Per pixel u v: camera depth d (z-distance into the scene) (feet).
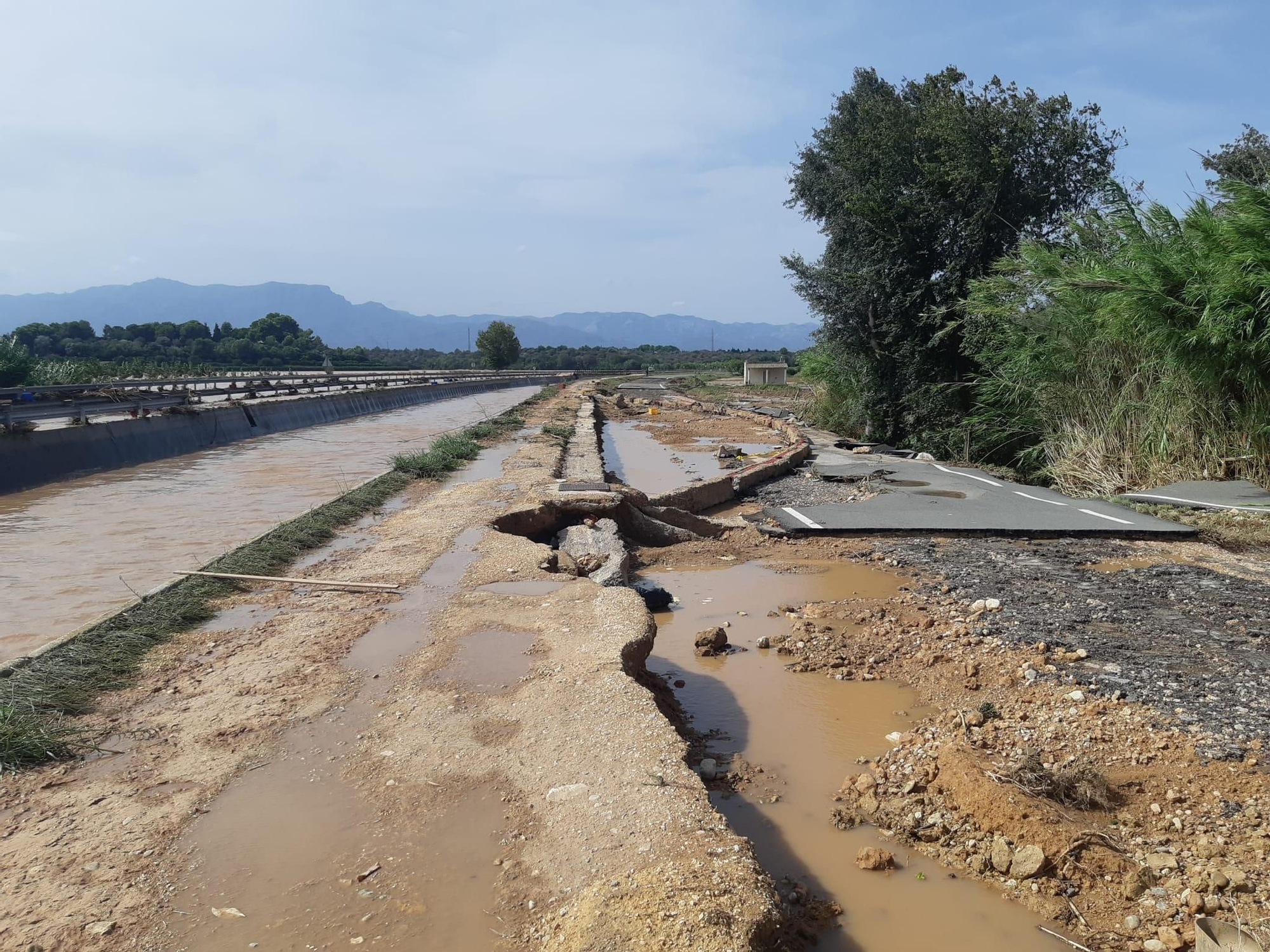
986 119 61.87
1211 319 37.86
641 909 10.45
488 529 33.73
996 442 62.23
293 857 12.65
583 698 17.17
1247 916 11.48
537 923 11.01
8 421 52.19
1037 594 26.96
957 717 18.29
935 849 13.97
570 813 13.28
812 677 21.63
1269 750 15.84
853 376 79.15
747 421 104.12
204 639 22.08
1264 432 38.96
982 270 64.34
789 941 11.29
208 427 77.00
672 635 25.16
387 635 22.07
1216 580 28.12
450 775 14.85
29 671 18.84
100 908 11.48
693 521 39.17
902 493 46.32
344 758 15.57
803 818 15.03
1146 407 44.55
